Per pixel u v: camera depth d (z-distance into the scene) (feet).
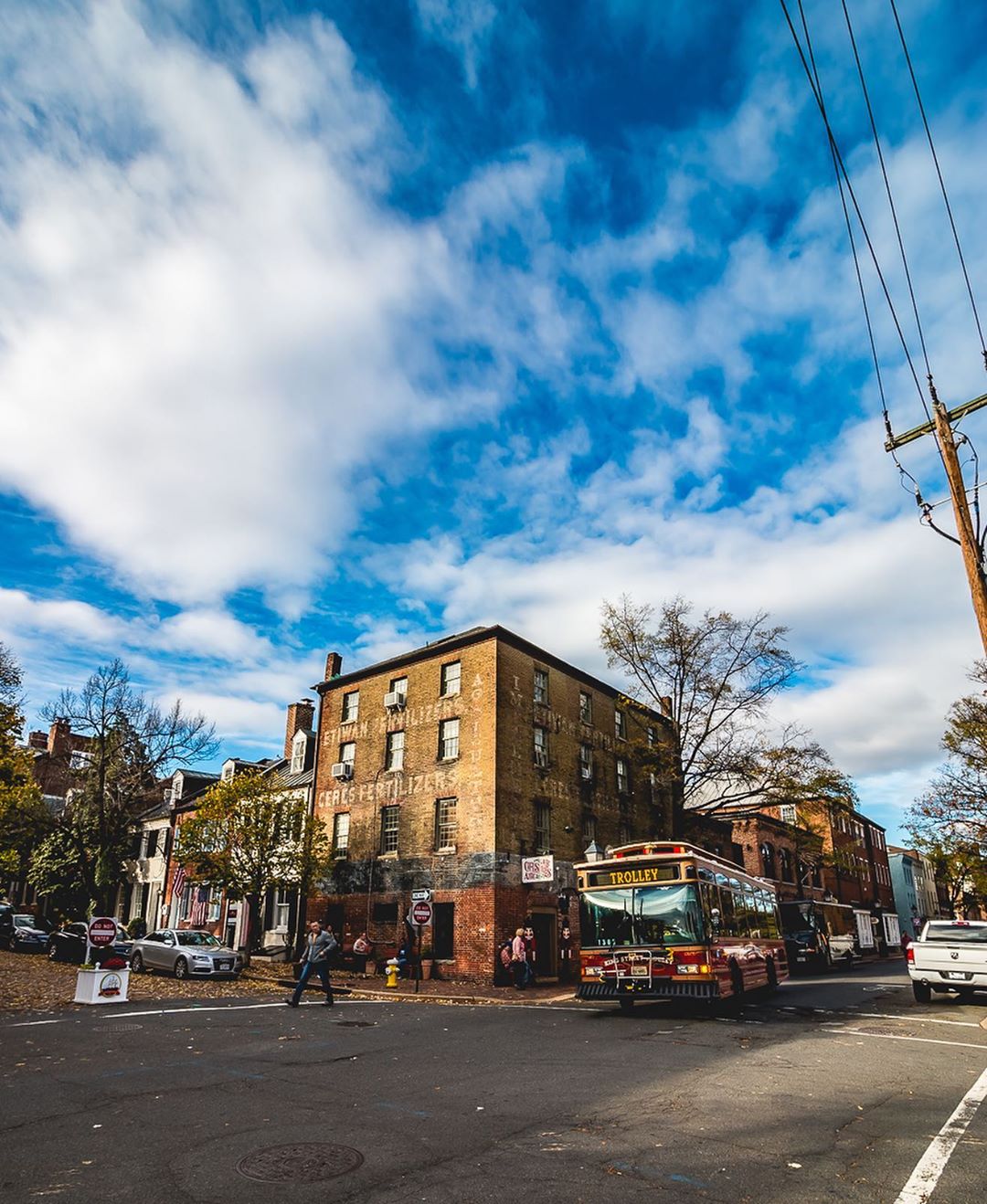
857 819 230.68
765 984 65.72
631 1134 21.62
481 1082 28.89
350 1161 19.02
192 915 127.95
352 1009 56.75
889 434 51.26
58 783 168.86
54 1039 38.60
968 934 60.23
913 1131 22.07
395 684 107.14
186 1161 18.99
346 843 105.40
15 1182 17.47
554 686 105.50
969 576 45.80
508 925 87.10
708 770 103.91
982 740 101.86
